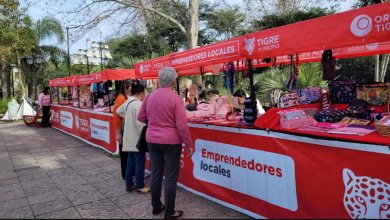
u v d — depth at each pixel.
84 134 7.91
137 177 3.72
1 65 21.00
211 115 4.39
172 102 2.70
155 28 14.43
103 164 5.36
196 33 11.49
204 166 3.55
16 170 5.14
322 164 2.30
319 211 2.34
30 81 24.45
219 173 3.33
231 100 4.19
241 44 2.97
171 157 2.79
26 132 10.17
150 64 4.63
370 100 3.45
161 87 2.86
